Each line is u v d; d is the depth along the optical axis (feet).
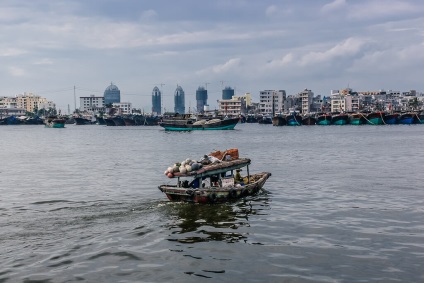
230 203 75.10
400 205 72.79
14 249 50.37
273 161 152.35
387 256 46.98
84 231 57.77
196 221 62.75
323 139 297.53
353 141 268.21
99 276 42.47
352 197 80.69
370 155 171.83
